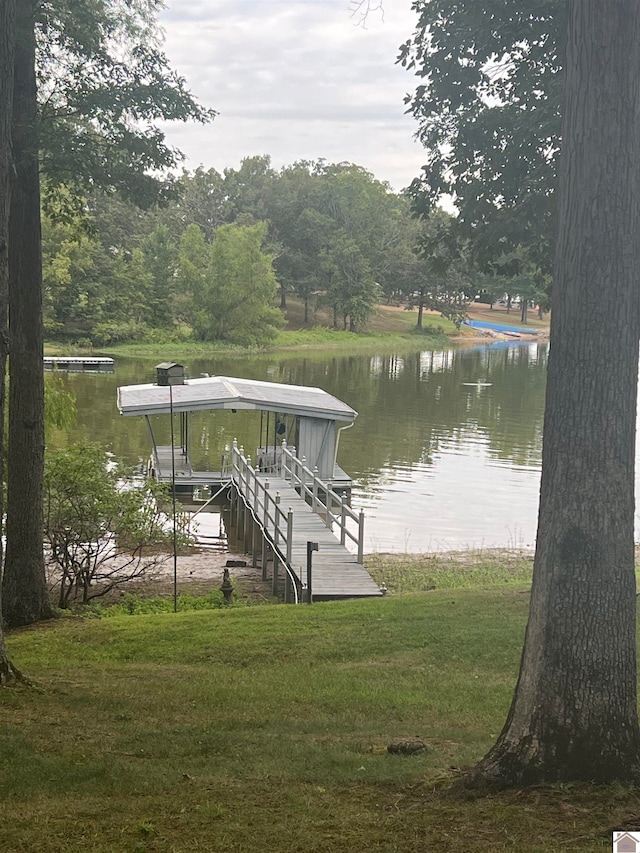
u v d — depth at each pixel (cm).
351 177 12425
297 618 1358
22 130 1291
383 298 12962
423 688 1009
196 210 13050
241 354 8338
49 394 1878
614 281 595
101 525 1739
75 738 770
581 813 542
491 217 1348
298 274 11194
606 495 596
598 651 590
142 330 8494
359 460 3278
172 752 742
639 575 1677
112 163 1434
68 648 1243
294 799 617
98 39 1381
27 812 589
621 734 586
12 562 1434
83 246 8038
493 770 602
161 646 1238
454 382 6019
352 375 6419
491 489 2822
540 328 13400
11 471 1433
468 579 1845
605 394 597
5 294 908
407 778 659
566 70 613
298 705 935
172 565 2012
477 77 1377
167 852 521
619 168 593
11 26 903
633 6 590
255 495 2131
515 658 1140
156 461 2877
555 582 603
